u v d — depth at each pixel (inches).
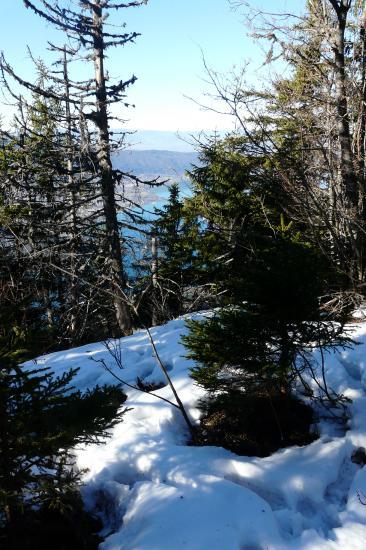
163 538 136.8
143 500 157.6
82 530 153.5
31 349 132.9
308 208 317.7
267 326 181.0
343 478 169.2
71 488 143.3
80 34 541.3
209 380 193.6
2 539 144.4
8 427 129.9
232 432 200.1
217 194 475.8
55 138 676.7
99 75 563.2
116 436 201.8
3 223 629.9
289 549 133.9
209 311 383.2
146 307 650.2
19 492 134.5
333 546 134.2
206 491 157.1
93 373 282.4
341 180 341.4
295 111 351.3
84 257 634.8
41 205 621.0
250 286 178.2
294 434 193.9
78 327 652.7
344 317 194.9
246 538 138.1
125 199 605.6
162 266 605.0
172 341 319.9
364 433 183.0
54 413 139.3
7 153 677.9
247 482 167.0
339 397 196.9
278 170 321.4
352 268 299.3
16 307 135.8
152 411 218.5
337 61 335.6
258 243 408.8
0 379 131.5
